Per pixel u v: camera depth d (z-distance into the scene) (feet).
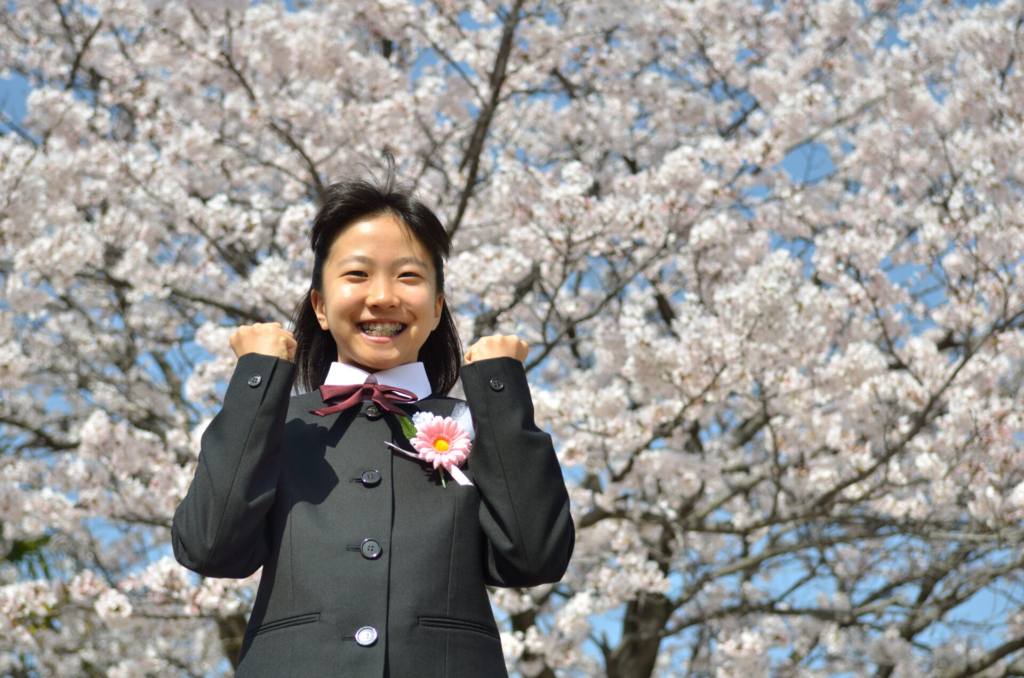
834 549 26.61
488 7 23.80
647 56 28.58
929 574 24.72
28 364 18.74
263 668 4.42
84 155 20.66
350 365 5.47
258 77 23.81
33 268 18.42
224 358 20.66
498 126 27.17
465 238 24.43
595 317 25.86
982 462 19.35
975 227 19.45
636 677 25.62
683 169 21.04
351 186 5.54
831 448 23.08
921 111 23.67
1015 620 24.38
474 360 5.26
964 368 20.51
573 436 19.71
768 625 24.63
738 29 29.19
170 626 22.76
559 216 19.60
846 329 22.50
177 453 21.59
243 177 25.46
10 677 22.89
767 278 17.79
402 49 27.55
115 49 26.32
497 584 5.01
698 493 22.53
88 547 24.99
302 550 4.61
